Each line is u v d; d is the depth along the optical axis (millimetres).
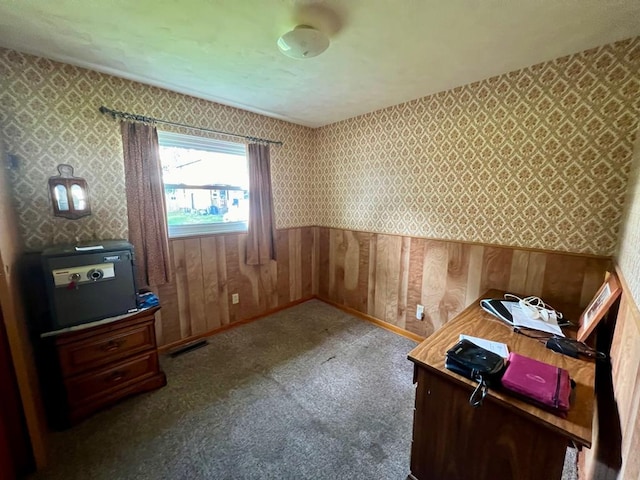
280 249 3373
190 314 2699
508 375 1087
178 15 1356
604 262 1741
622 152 1628
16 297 1490
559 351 1330
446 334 1507
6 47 1669
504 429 1078
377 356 2471
